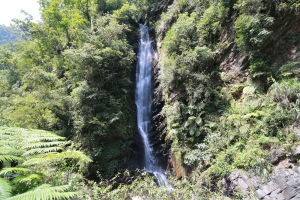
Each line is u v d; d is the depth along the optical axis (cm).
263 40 711
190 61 918
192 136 818
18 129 377
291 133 521
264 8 709
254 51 723
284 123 557
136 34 1872
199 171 682
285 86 593
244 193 497
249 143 591
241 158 574
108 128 1129
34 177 245
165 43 1139
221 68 902
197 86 894
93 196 373
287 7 690
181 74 948
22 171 260
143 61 1736
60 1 2103
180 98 1000
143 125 1438
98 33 1385
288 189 448
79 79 1281
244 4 733
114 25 1381
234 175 560
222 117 741
